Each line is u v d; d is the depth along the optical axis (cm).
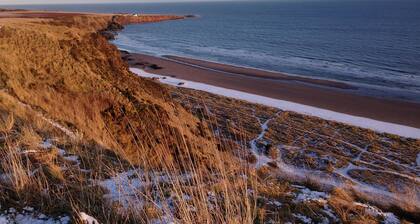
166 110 1346
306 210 501
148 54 5991
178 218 371
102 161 536
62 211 341
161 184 474
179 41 8238
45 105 1019
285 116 2584
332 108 2989
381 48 6888
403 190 1459
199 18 17038
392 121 2695
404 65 5134
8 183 373
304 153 1823
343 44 7588
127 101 1326
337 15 17238
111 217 351
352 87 3784
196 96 2994
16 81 1146
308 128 2309
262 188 554
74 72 1423
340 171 1644
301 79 4147
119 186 411
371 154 1920
